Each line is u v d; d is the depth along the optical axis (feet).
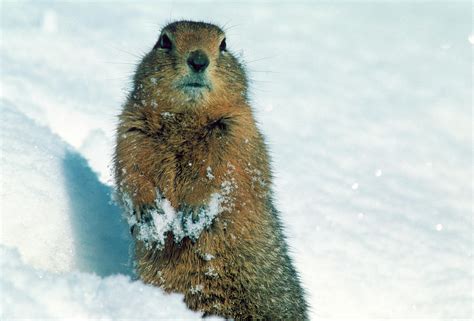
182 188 27.50
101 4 64.49
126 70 49.26
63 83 45.62
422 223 41.19
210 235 27.20
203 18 65.36
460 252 38.93
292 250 36.73
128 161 27.78
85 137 39.17
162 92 27.78
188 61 27.61
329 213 40.34
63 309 21.99
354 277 35.99
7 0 58.39
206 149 27.40
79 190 32.19
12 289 21.80
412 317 34.47
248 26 66.13
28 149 32.42
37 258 28.43
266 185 28.66
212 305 27.58
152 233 27.58
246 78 29.81
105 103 44.62
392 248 38.40
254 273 27.66
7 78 43.42
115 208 32.60
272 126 48.47
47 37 52.16
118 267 29.84
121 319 22.95
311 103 52.95
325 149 47.11
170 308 24.36
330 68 60.08
